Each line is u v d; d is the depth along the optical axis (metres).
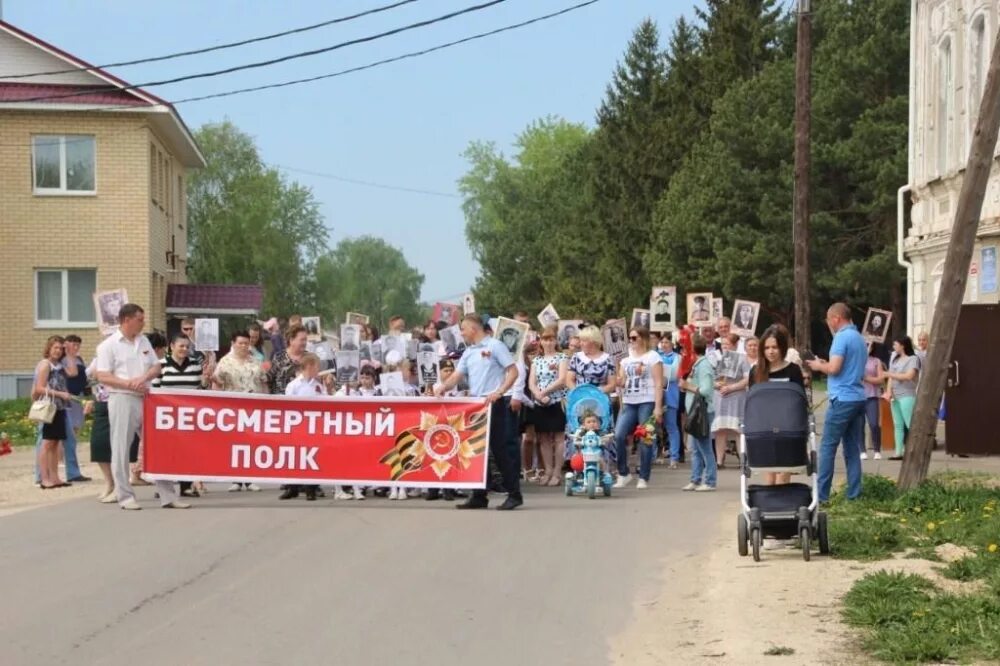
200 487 16.83
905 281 54.31
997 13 23.94
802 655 8.03
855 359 14.19
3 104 36.94
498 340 16.56
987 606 8.94
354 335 21.11
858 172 54.66
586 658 8.08
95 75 37.72
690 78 70.69
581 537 12.80
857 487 14.52
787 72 58.47
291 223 83.75
